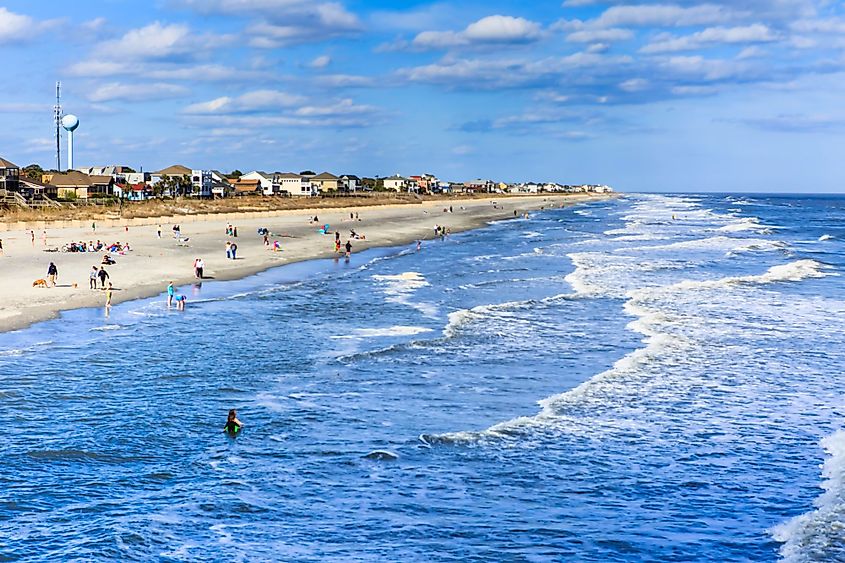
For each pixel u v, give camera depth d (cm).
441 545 1529
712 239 8944
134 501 1708
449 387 2600
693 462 1948
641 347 3180
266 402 2422
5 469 1853
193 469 1892
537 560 1472
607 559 1475
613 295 4488
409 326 3631
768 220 14162
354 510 1681
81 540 1515
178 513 1653
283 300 4388
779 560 1453
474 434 2131
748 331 3462
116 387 2559
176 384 2609
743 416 2292
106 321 3653
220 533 1566
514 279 5359
